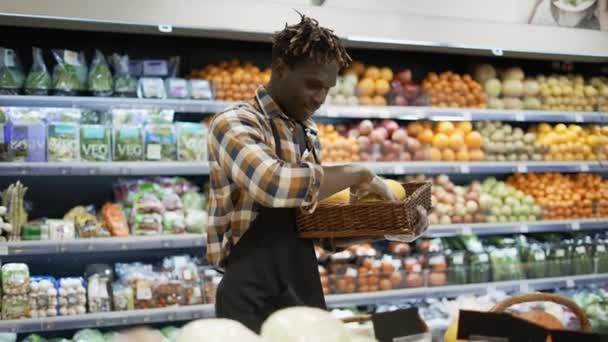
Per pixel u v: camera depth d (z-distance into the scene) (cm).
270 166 176
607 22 474
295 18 379
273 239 191
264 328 98
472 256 448
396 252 436
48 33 405
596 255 480
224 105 389
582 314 151
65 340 366
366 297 411
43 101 359
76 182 409
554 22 461
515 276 454
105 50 418
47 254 402
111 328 389
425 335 128
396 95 440
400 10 421
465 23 424
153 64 397
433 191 455
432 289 429
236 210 193
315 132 214
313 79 189
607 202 492
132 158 370
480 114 453
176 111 401
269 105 197
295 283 193
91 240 358
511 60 516
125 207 386
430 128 467
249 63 426
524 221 470
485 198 462
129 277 370
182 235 375
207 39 439
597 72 530
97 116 387
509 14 449
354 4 410
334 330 97
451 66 505
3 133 351
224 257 198
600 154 492
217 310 196
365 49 477
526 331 123
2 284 347
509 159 471
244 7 368
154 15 352
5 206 354
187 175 432
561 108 489
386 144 436
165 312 366
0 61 364
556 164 475
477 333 127
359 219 186
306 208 183
